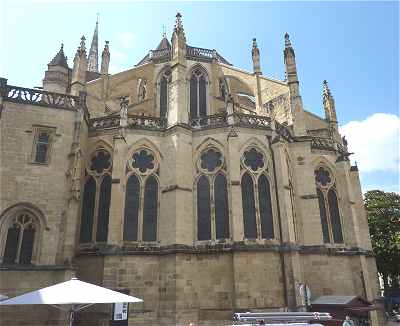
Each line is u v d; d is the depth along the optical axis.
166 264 28.25
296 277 28.23
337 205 36.69
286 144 35.69
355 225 35.19
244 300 27.02
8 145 26.55
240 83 45.22
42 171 26.78
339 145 40.41
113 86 42.78
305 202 34.25
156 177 31.77
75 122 28.86
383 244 51.75
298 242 32.94
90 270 28.31
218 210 30.42
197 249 29.05
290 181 34.53
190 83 44.31
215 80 44.88
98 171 31.86
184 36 35.97
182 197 30.00
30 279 23.80
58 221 26.08
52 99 30.09
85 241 29.92
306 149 35.97
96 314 26.66
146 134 32.53
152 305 27.59
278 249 29.17
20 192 25.84
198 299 27.72
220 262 28.59
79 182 27.83
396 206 55.41
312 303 28.69
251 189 31.25
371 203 57.12
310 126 43.38
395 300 57.75
